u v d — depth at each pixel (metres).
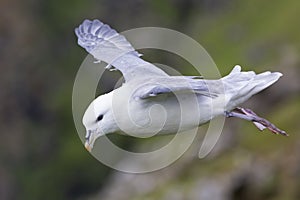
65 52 74.25
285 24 59.16
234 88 9.91
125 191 33.88
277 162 29.23
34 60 73.19
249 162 29.72
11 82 72.19
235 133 32.75
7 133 70.31
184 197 29.97
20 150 69.25
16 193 65.94
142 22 75.50
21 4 75.25
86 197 65.44
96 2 75.56
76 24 74.69
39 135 70.44
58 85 72.69
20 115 71.44
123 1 75.38
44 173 67.50
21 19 74.69
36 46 73.75
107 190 42.25
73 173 67.00
